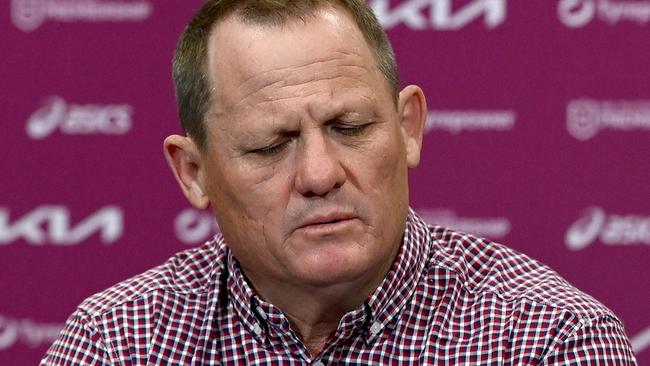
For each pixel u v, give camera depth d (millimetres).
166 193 13531
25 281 13531
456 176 13289
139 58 13422
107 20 13398
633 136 13188
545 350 6719
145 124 13477
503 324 6875
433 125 13281
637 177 13195
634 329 13289
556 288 7031
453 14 13211
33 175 13477
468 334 6910
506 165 13266
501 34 13195
